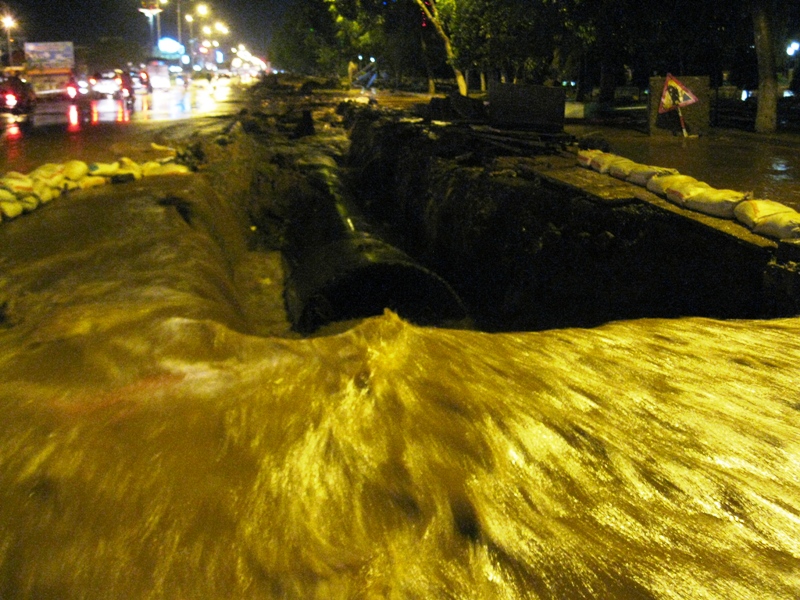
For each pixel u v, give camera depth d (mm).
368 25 43000
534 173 10297
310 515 2432
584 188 8656
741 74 35531
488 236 10609
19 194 9539
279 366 3484
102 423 2945
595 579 2209
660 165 11852
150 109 34531
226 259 10469
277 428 2930
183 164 14688
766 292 5988
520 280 9508
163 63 64688
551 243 8961
